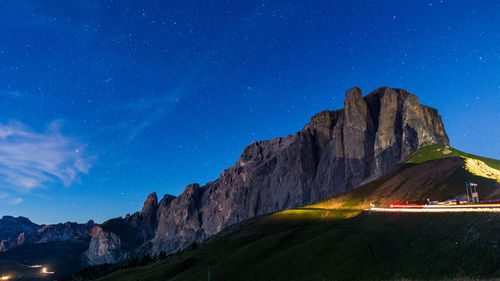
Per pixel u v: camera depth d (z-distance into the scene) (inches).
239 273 3622.0
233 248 5280.5
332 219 5477.4
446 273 2158.0
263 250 4020.7
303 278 2901.1
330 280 2682.1
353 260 2847.0
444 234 2610.7
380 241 3051.2
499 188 4052.7
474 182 4648.1
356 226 3892.7
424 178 5723.4
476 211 2635.3
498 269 1936.5
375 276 2509.8
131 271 6712.6
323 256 3149.6
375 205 5713.6
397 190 5944.9
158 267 5895.7
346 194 7234.3
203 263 4640.8
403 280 2282.2
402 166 7504.9
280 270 3262.8
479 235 2306.8
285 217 6092.5
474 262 2103.8
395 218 3449.8
